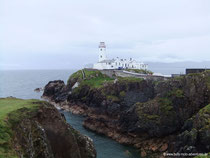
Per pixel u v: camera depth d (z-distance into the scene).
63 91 99.19
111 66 114.12
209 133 37.44
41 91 134.00
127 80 71.38
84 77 93.19
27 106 26.86
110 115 64.56
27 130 23.44
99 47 130.00
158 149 48.53
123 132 54.94
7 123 22.06
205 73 55.81
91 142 33.34
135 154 45.75
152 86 67.19
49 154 23.86
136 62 121.69
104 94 70.75
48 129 26.70
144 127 51.47
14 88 148.12
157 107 53.88
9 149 19.39
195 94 53.38
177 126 52.00
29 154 21.66
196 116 42.34
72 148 28.19
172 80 57.78
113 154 45.34
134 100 66.62
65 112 82.38
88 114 72.75
